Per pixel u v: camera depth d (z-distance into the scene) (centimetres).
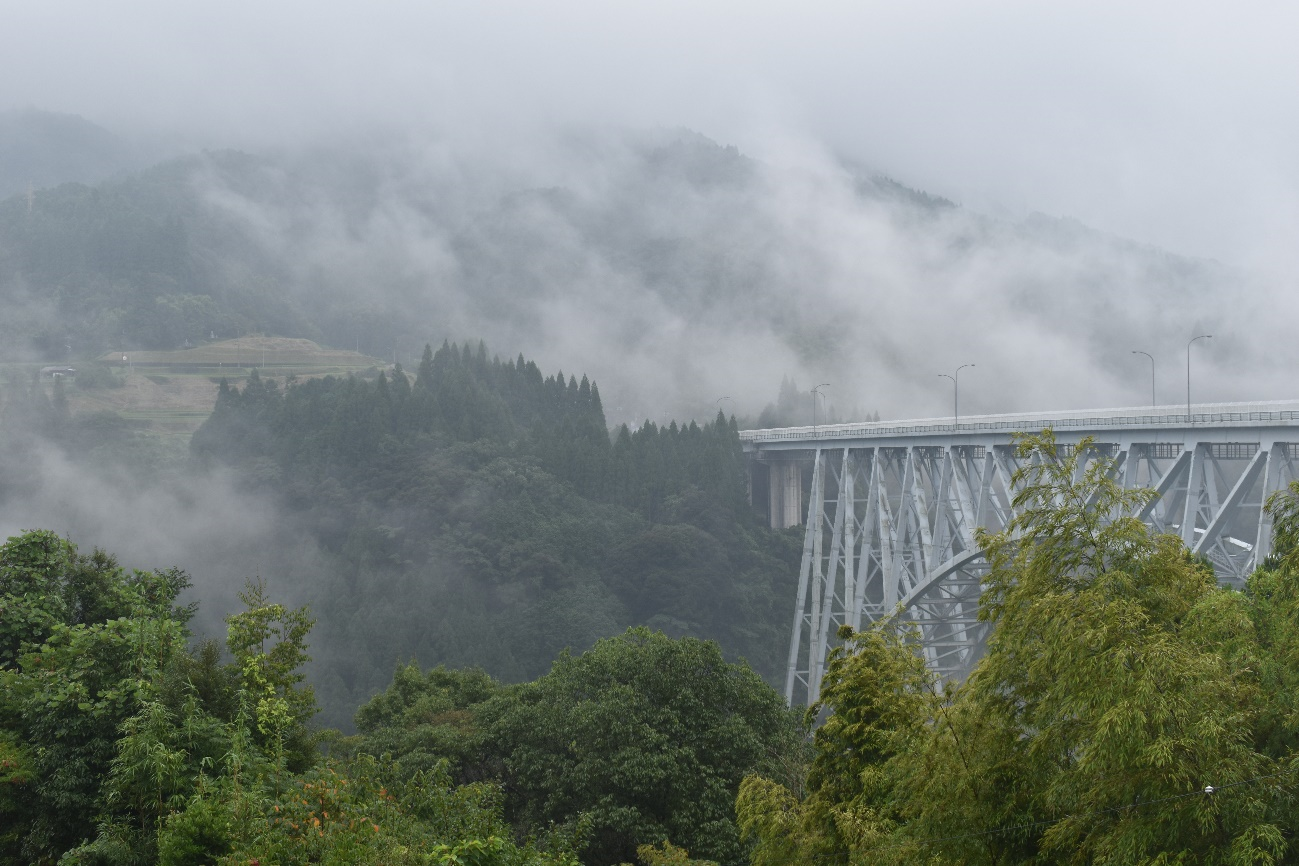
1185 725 1411
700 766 3347
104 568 3078
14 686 2345
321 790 1980
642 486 15212
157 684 2316
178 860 1775
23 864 2088
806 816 2286
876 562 9338
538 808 3669
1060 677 1589
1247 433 4719
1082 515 1753
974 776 1747
